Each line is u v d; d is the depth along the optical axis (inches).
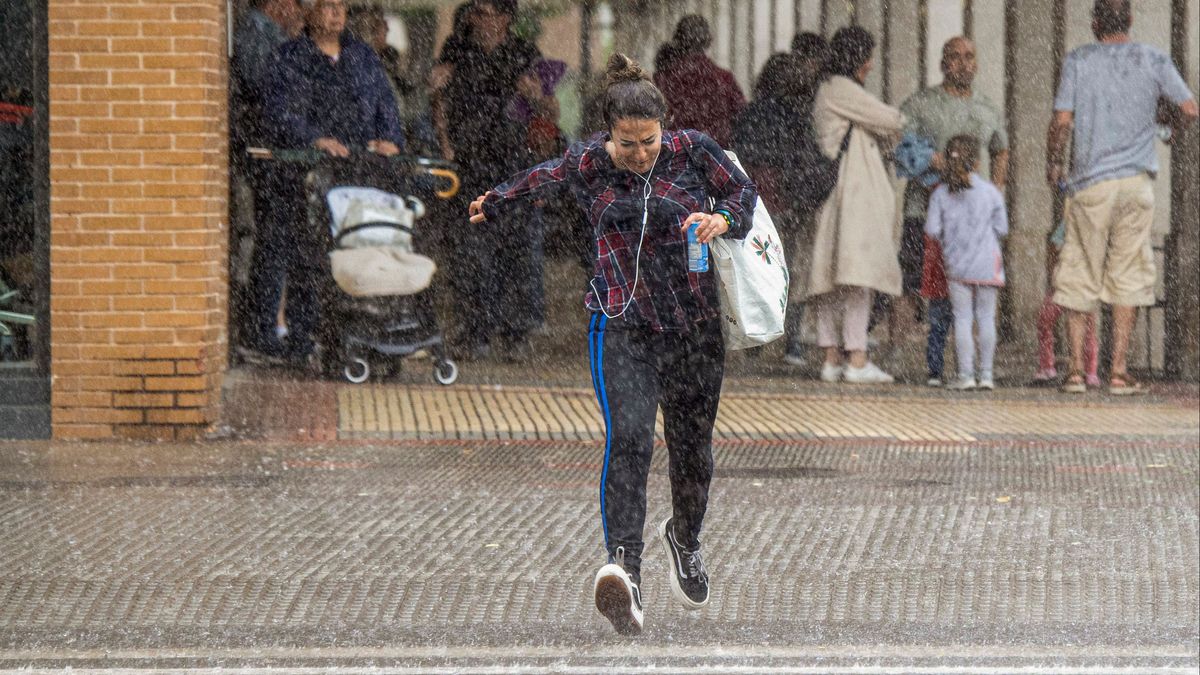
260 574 764.0
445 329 1679.4
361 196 1374.3
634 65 657.6
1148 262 1464.1
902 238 1585.9
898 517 912.9
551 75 1727.4
